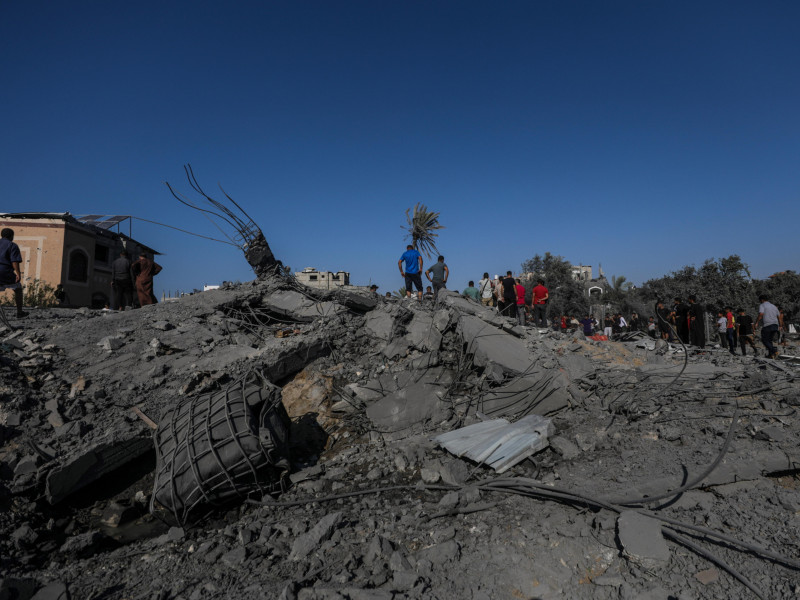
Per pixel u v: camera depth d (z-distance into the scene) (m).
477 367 6.43
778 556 2.70
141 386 5.49
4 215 22.83
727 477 3.61
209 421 4.10
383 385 6.19
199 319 7.50
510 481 3.87
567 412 5.39
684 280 29.88
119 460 4.30
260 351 6.53
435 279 11.48
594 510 3.44
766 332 10.45
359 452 5.01
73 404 4.85
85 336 6.63
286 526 3.50
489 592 2.65
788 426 4.27
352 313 8.27
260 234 9.08
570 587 2.69
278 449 4.20
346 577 2.80
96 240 25.48
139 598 2.75
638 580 2.68
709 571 2.70
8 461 3.97
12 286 7.39
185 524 3.76
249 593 2.70
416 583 2.72
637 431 4.64
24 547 3.38
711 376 5.98
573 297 33.78
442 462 4.49
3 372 5.16
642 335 9.49
